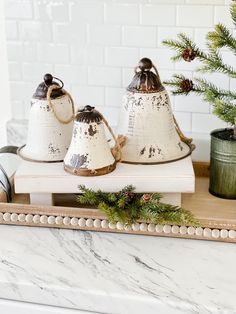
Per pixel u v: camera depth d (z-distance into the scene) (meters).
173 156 1.60
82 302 1.33
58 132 1.62
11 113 2.05
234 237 1.46
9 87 2.03
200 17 1.80
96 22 1.89
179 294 1.30
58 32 1.92
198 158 1.90
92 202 1.50
